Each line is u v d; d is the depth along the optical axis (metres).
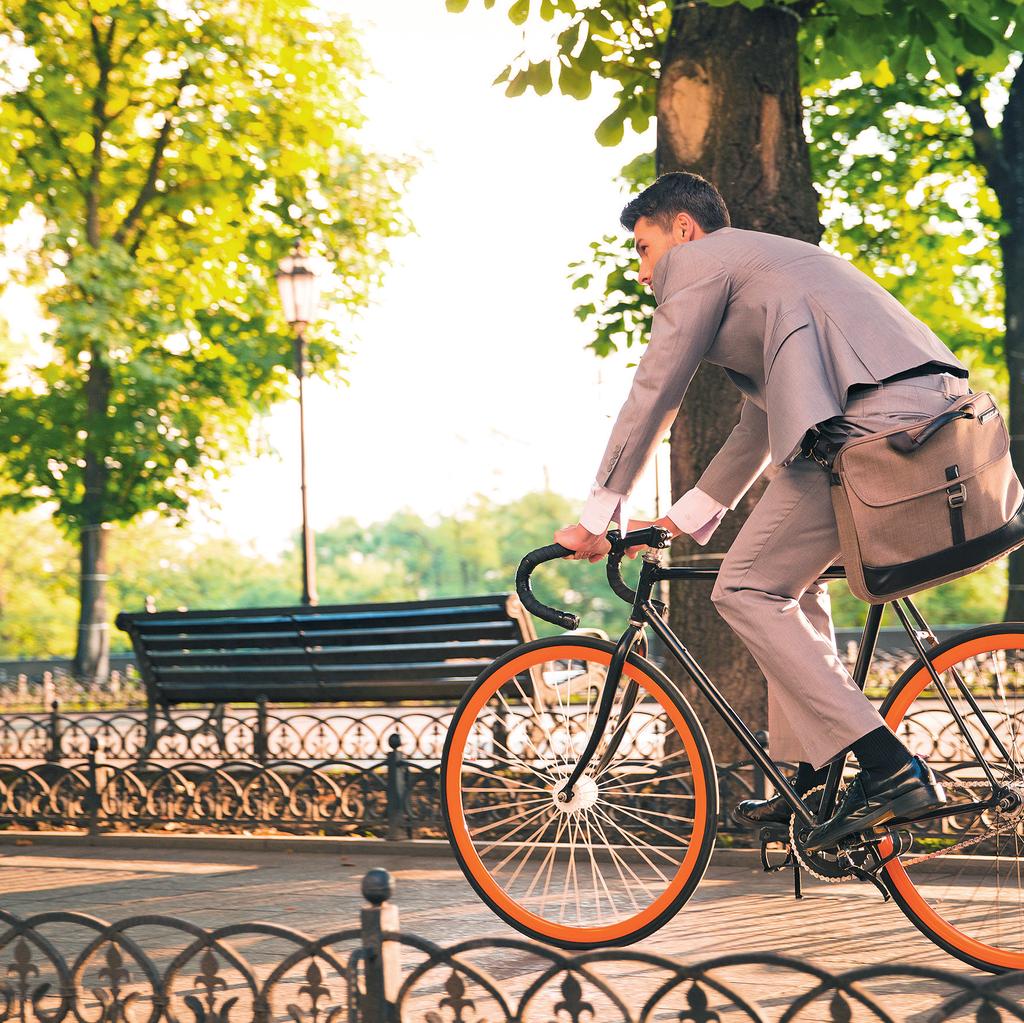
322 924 3.64
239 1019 2.77
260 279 21.33
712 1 5.05
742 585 2.96
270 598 79.25
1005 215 13.79
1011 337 13.46
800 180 5.38
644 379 3.04
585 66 5.83
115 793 5.56
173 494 20.94
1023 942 2.98
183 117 19.27
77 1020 2.41
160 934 3.58
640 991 2.91
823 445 2.82
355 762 5.27
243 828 5.43
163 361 20.91
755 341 3.00
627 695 3.25
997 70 6.53
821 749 2.85
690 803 3.91
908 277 16.52
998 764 3.03
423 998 2.88
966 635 3.11
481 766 3.89
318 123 20.05
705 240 3.09
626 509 3.16
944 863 3.60
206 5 18.83
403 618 6.18
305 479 13.25
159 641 6.98
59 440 20.64
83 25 19.67
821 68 6.52
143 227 20.41
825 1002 2.78
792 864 3.10
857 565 2.80
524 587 3.24
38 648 42.47
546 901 3.31
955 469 2.72
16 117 19.56
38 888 4.33
